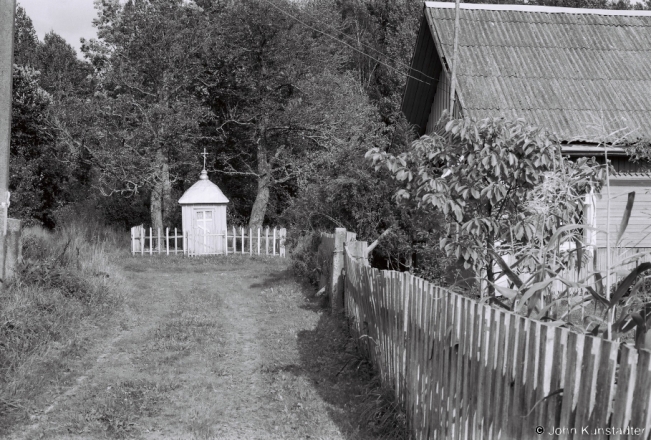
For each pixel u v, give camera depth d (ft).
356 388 24.91
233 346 32.37
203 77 100.63
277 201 117.39
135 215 107.24
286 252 81.82
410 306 20.43
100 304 38.78
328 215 51.21
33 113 81.05
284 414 22.34
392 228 42.45
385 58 131.03
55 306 34.12
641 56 55.47
